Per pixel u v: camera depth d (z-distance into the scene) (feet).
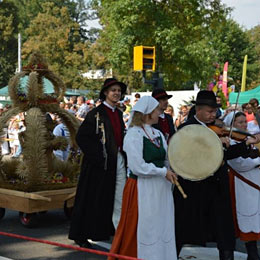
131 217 15.64
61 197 24.44
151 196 15.51
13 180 25.13
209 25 66.85
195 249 20.74
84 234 19.58
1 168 25.25
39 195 23.25
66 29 177.78
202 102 17.10
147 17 65.00
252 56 155.33
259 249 20.81
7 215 28.09
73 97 56.29
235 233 18.13
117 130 20.10
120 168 19.79
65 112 25.64
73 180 25.80
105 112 20.30
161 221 15.61
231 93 56.39
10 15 184.34
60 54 175.22
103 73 161.79
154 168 15.33
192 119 17.38
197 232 16.78
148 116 15.97
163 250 15.66
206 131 15.76
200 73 67.46
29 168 23.82
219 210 16.69
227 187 16.85
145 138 15.76
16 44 187.32
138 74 134.31
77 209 19.77
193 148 15.74
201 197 16.78
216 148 15.57
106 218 19.42
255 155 17.95
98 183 19.48
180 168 15.76
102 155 19.51
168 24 64.03
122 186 19.74
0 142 24.98
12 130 57.21
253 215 18.22
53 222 26.25
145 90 136.77
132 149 15.44
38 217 27.40
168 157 15.89
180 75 68.69
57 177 25.14
